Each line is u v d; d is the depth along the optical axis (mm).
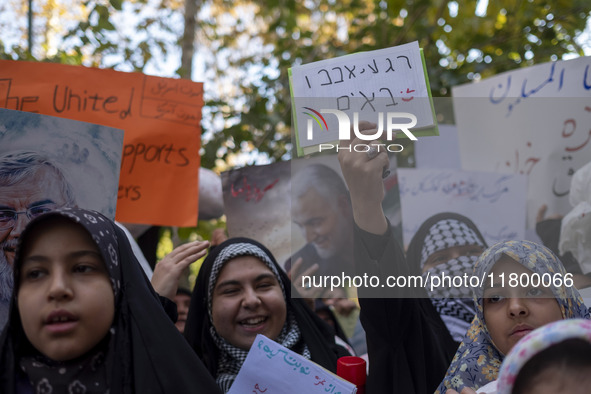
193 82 2471
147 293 1407
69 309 1272
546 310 1454
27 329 1292
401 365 1744
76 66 2334
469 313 2135
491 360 1512
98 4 3766
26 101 2246
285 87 4434
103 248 1333
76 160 1781
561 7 4246
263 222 2359
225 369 1977
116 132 1854
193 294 2121
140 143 2373
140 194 2342
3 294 1608
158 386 1303
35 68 2277
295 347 2047
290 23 4629
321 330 2197
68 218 1326
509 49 4402
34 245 1314
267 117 4066
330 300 3334
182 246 2029
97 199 1799
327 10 5430
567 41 4328
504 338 1467
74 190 1765
